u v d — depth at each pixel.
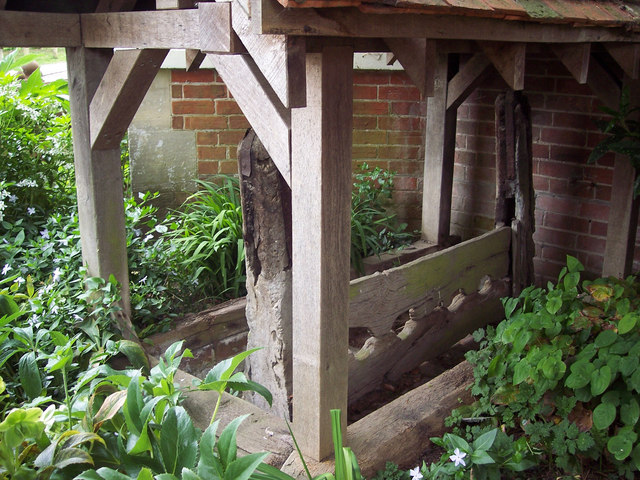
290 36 1.90
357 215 4.67
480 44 3.06
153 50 2.81
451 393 3.02
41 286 3.35
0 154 3.87
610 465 2.67
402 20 2.10
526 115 3.94
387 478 2.47
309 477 2.21
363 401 3.35
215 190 4.66
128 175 5.05
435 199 4.75
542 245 4.62
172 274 3.83
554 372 2.63
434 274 3.46
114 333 3.22
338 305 2.36
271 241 2.78
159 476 1.91
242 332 3.83
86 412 2.32
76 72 3.17
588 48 3.21
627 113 3.64
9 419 2.06
